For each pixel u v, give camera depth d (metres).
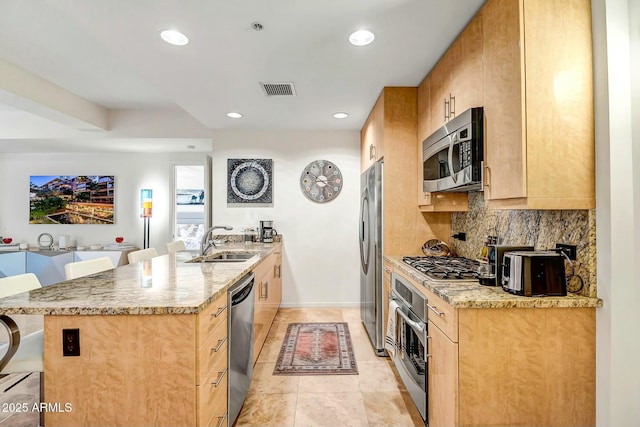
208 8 1.62
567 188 1.33
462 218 2.55
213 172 4.02
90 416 1.22
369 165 3.35
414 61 2.22
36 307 1.20
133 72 2.87
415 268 2.05
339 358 2.63
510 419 1.34
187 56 2.12
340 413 1.92
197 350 1.24
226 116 3.46
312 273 4.05
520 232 1.83
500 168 1.47
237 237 4.00
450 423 1.38
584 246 1.38
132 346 1.23
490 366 1.34
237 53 2.09
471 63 1.73
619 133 1.29
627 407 1.29
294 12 1.66
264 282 2.79
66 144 4.36
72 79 3.03
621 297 1.29
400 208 2.70
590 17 1.34
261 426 1.80
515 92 1.36
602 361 1.31
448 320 1.40
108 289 1.49
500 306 1.32
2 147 4.57
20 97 2.80
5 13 2.01
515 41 1.36
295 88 2.69
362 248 3.33
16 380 2.21
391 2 1.59
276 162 4.04
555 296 1.37
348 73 2.41
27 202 5.04
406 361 2.00
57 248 4.86
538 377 1.34
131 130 3.98
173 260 2.49
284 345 2.88
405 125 2.68
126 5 1.58
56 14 2.02
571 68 1.34
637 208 1.29
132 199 5.07
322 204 4.06
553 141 1.33
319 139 4.04
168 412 1.23
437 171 2.12
